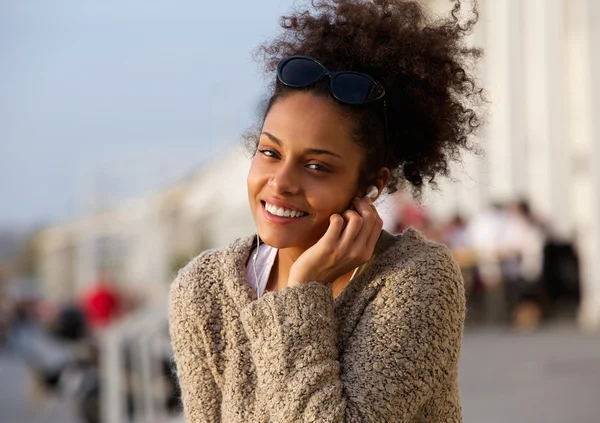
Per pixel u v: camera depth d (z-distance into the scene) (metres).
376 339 2.20
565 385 8.06
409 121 2.41
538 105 13.66
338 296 2.31
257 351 2.22
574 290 12.66
